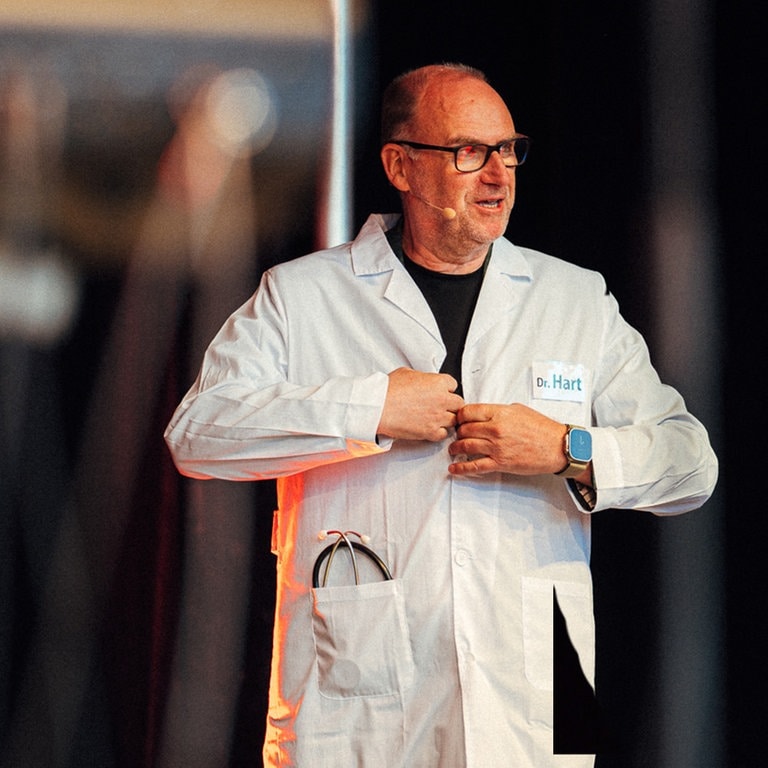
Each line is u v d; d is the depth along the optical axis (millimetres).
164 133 10945
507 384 8352
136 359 10844
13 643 10562
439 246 8469
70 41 10859
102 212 10883
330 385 7910
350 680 7848
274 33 11023
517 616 7961
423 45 11102
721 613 10766
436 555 7961
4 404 10672
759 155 10688
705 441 8445
